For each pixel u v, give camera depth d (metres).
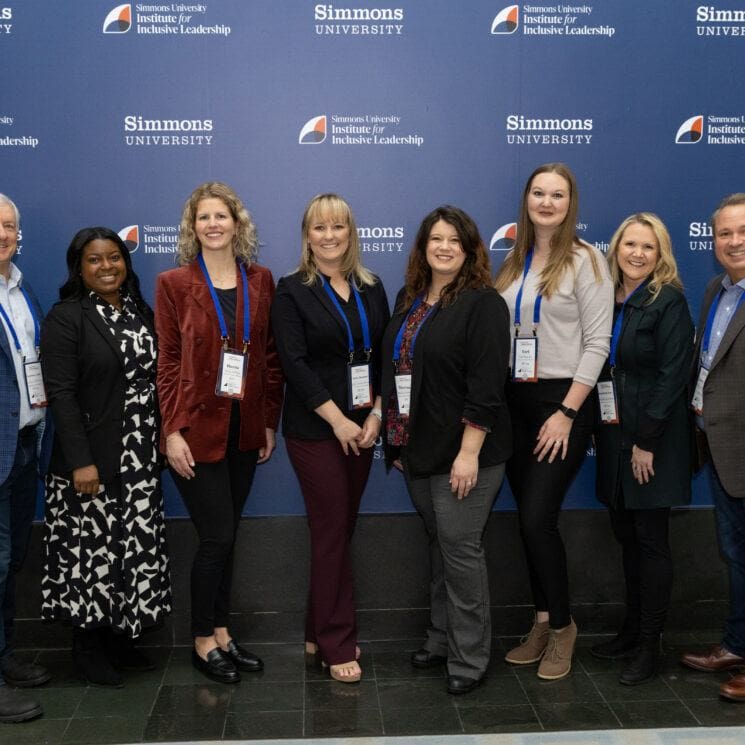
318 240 2.72
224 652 3.01
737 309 2.72
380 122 3.17
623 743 2.50
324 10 3.12
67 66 3.09
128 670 3.04
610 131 3.20
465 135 3.19
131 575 2.80
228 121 3.14
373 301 2.86
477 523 2.74
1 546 2.72
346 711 2.72
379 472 3.33
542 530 2.85
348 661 2.95
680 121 3.21
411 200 3.21
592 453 3.33
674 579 3.39
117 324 2.81
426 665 3.05
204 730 2.60
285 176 3.18
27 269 3.16
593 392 2.90
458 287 2.68
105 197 3.15
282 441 3.29
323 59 3.14
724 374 2.74
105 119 3.12
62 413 2.72
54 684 2.94
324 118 3.16
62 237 3.16
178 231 3.18
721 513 2.91
